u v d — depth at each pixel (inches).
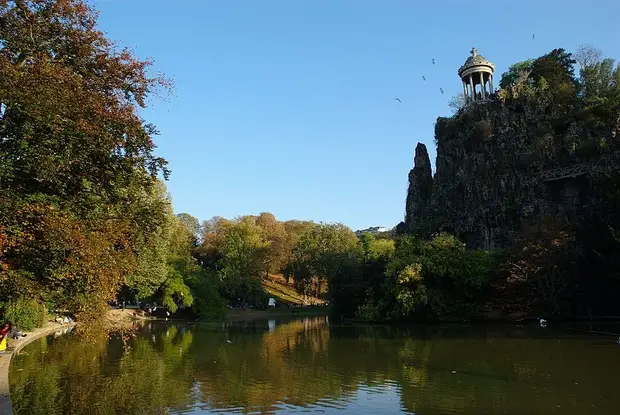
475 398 772.6
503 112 3176.7
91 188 807.7
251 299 4197.8
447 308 2234.3
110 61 784.3
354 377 974.4
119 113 743.1
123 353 1370.6
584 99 2989.7
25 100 591.2
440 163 3567.9
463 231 3075.8
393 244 3206.2
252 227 4685.0
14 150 674.2
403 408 727.7
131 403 783.1
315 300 4960.6
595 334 1539.1
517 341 1423.5
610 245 1951.3
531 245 2011.6
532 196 2817.4
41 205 683.4
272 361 1202.0
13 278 690.2
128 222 833.5
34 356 1310.3
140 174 841.5
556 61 3368.6
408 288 2240.4
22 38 693.3
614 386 822.5
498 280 2161.7
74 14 759.7
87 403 784.9
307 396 815.1
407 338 1636.3
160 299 2869.1
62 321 2242.9
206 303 3031.5
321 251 4008.4
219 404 772.0
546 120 2994.6
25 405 773.9
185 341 1701.5
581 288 1999.3
